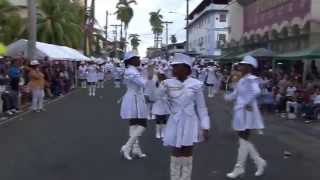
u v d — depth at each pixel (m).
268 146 14.66
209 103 30.50
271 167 11.45
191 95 7.89
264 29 39.81
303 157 12.92
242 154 10.18
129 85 11.56
